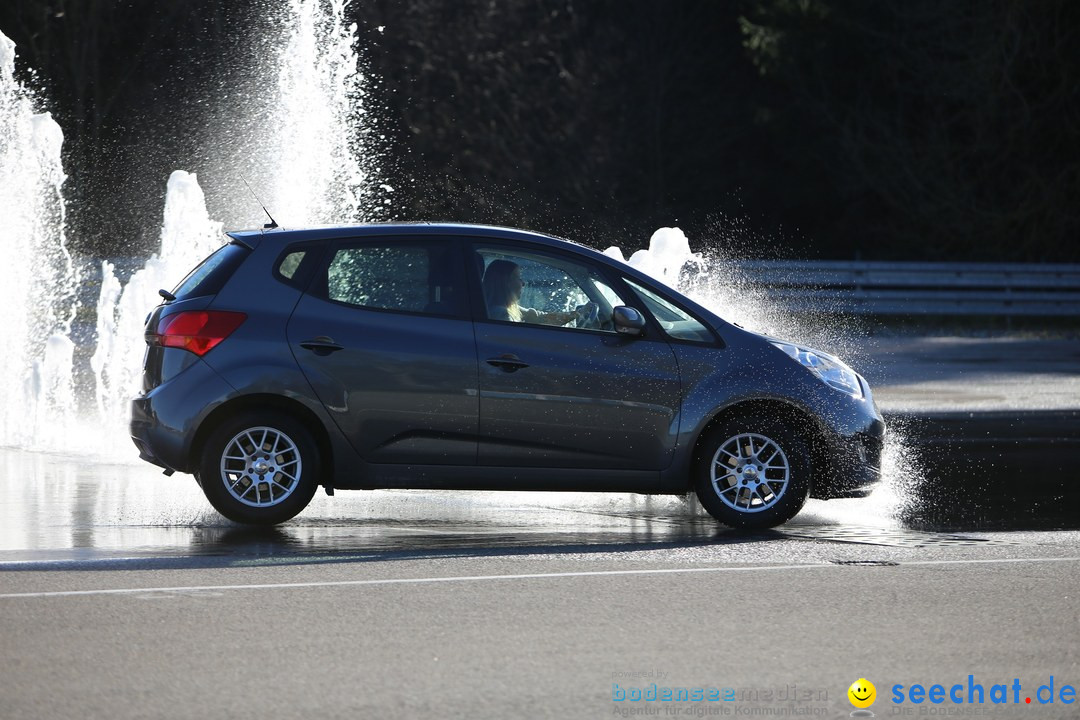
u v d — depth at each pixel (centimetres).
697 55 12812
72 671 1881
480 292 2970
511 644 2027
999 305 9512
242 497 2923
